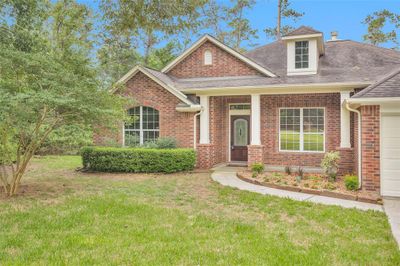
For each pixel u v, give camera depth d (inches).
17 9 492.7
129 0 352.2
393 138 353.7
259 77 590.2
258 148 538.0
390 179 352.8
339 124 557.3
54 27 833.5
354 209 296.7
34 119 331.0
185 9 364.8
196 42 636.1
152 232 229.8
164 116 572.4
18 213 275.3
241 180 449.7
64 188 393.7
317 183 406.0
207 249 198.5
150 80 578.6
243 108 642.2
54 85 321.4
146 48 1096.8
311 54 569.9
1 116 281.6
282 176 462.9
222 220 261.6
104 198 334.6
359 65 591.8
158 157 513.3
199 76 643.5
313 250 198.4
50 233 225.6
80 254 189.5
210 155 569.3
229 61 621.9
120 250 195.8
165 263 177.8
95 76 394.9
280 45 721.0
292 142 590.9
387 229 239.9
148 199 336.2
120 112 403.5
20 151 376.8
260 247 202.2
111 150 528.4
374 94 349.7
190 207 305.3
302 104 580.4
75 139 462.6
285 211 290.5
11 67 324.2
